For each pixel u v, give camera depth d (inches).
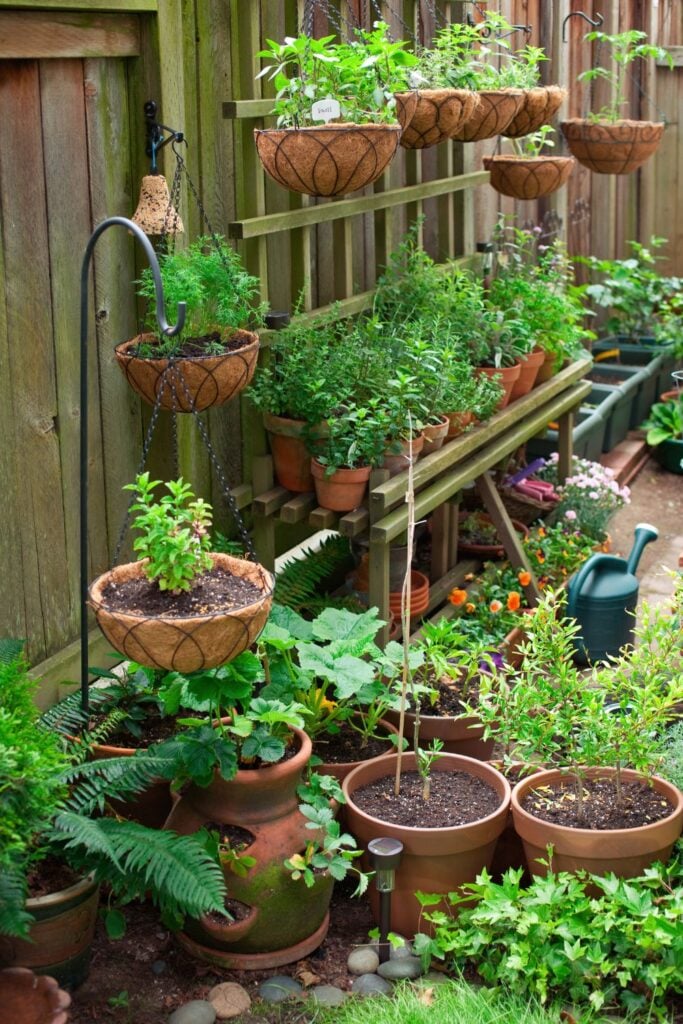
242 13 161.9
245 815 126.2
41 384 142.9
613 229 318.0
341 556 180.7
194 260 146.6
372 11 193.6
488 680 141.7
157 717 146.6
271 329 169.5
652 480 282.4
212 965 128.7
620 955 122.7
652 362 297.0
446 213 215.5
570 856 127.4
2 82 132.3
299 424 167.3
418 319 193.3
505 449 197.9
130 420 158.4
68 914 118.4
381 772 140.6
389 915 129.5
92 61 143.6
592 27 284.5
